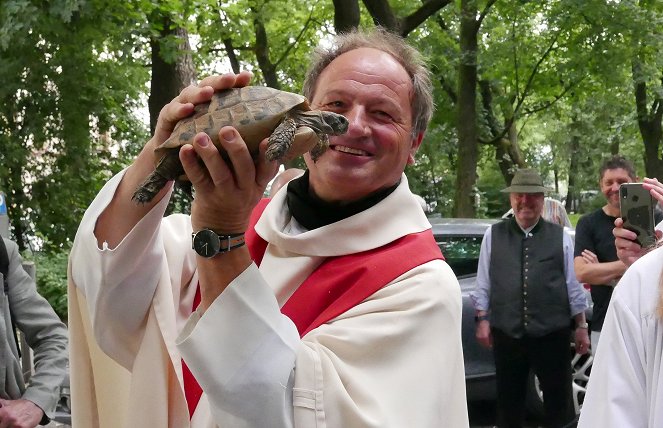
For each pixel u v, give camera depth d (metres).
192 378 1.97
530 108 24.58
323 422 1.60
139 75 12.92
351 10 11.25
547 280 5.30
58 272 9.72
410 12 17.19
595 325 5.05
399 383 1.68
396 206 2.04
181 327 1.99
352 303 1.84
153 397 1.88
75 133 11.35
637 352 2.12
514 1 15.43
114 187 1.87
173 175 1.59
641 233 3.33
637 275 2.20
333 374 1.65
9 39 9.36
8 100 10.95
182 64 11.08
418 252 1.94
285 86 19.44
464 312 6.27
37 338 3.10
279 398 1.58
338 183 1.98
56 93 10.98
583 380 6.46
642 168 31.28
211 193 1.55
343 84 2.01
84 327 2.02
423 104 2.16
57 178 11.48
